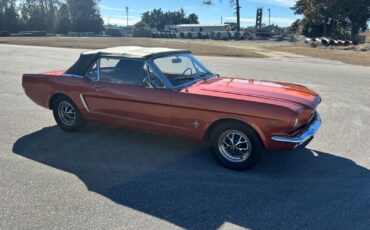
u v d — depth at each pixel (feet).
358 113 22.13
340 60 61.41
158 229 9.43
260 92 13.34
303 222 9.78
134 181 12.38
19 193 11.30
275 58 66.23
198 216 10.11
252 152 12.77
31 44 104.83
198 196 11.31
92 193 11.43
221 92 13.25
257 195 11.40
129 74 14.87
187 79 14.85
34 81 18.06
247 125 12.48
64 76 17.01
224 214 10.23
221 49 88.43
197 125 13.32
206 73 16.44
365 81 35.96
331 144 16.26
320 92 29.58
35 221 9.70
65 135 17.44
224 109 12.55
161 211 10.37
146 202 10.89
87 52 16.74
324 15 168.55
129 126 15.37
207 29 234.58
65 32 291.79
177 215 10.15
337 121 20.20
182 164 13.96
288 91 13.74
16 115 21.20
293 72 43.45
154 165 13.84
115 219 9.87
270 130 12.00
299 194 11.46
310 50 90.27
